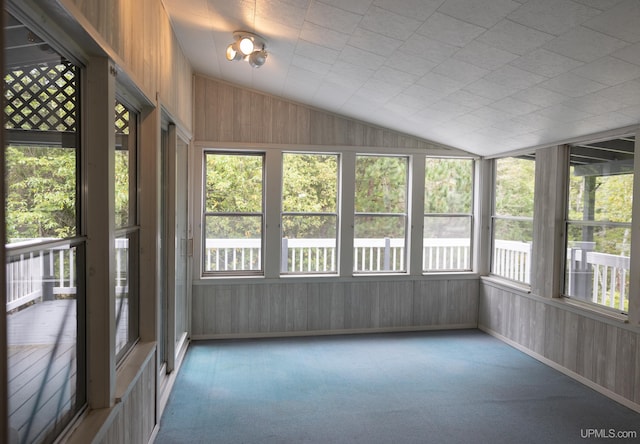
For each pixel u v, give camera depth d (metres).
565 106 3.04
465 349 4.45
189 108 4.25
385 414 3.03
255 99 4.68
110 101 1.71
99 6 1.54
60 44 1.42
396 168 5.07
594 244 3.62
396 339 4.75
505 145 4.46
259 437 2.70
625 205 3.31
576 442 2.71
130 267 2.44
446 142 4.93
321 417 2.97
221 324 4.71
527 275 4.47
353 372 3.78
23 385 1.26
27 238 1.27
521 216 4.60
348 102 4.32
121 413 1.92
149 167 2.58
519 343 4.45
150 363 2.55
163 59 2.84
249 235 4.80
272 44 3.29
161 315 3.36
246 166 4.77
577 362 3.69
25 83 1.26
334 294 4.91
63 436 1.49
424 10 2.25
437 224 5.18
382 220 5.04
